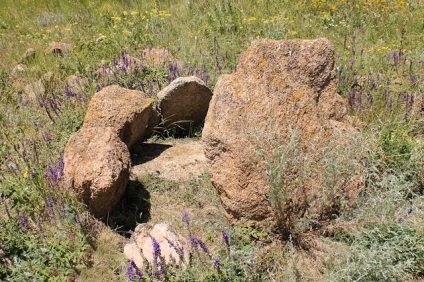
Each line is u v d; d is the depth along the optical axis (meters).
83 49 8.12
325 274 3.38
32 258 3.76
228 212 3.90
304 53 4.26
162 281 3.33
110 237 3.96
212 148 3.88
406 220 3.62
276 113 3.86
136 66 6.44
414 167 4.24
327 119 4.14
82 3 11.05
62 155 4.70
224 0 9.45
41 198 4.35
